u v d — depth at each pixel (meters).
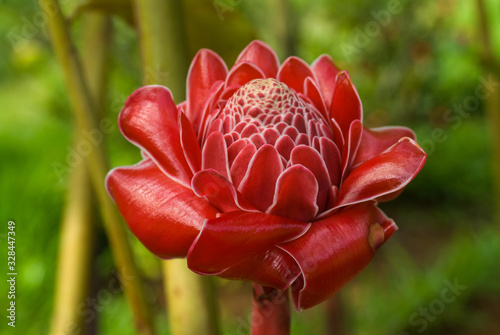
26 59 1.67
